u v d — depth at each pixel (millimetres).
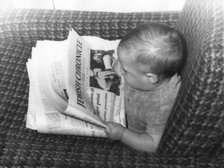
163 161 637
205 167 622
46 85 822
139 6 1244
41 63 845
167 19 924
